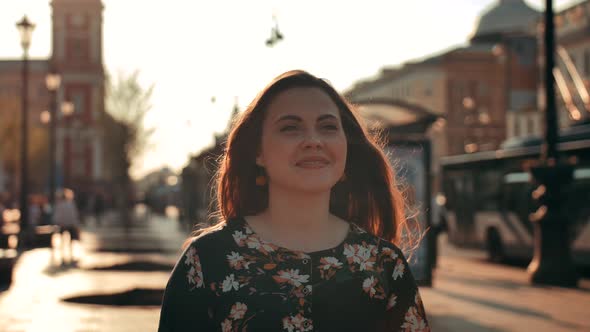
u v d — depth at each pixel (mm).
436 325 11117
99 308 12555
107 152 61094
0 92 91750
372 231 2898
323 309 2461
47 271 19016
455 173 26000
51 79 40438
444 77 78500
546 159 16719
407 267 2660
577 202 19000
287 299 2443
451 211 26203
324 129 2598
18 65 91688
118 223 57594
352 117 2828
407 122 14852
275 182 2596
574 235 19031
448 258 25234
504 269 21203
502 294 15031
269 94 2643
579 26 58656
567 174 16625
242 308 2430
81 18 87562
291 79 2650
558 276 16516
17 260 22453
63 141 86688
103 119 61562
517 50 74625
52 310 12305
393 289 2627
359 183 2885
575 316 12109
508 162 22656
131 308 12547
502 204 22891
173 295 2490
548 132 16625
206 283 2467
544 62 16625
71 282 16438
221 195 2812
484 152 24375
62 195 23078
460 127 78125
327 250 2545
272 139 2582
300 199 2572
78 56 87625
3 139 75688
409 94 81750
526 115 69812
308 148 2543
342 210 2902
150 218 70750
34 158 78062
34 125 88938
